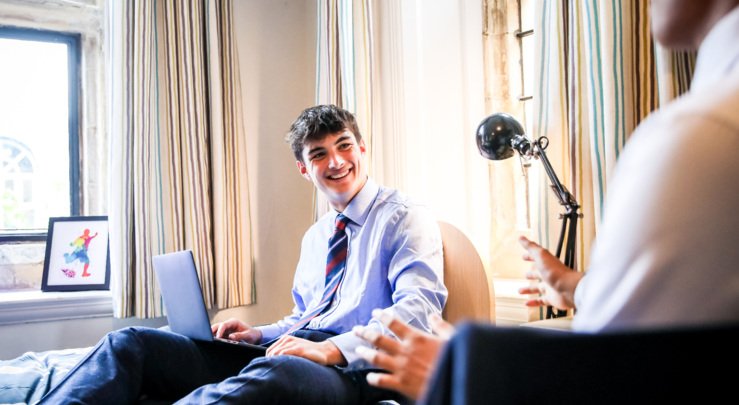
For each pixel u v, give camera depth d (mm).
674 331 375
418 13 2064
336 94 2172
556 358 391
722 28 485
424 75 2051
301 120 1686
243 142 2342
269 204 2523
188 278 1382
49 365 1522
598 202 1342
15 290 2230
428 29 2049
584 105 1406
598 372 389
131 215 2102
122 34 2092
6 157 2297
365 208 1633
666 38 548
